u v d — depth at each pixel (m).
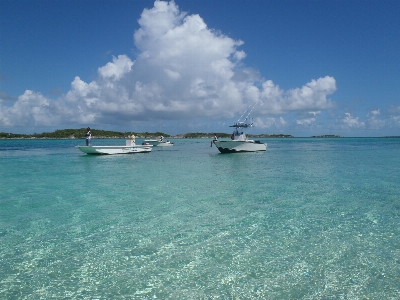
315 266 5.78
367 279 5.29
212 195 12.12
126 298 4.80
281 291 4.96
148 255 6.36
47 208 10.23
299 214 9.27
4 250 6.67
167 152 42.97
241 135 36.91
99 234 7.64
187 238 7.30
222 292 4.95
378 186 13.82
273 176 17.30
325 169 20.58
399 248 6.56
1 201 11.30
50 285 5.21
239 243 6.95
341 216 9.01
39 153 40.97
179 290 5.02
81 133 177.12
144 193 12.63
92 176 17.78
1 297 4.83
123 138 174.25
